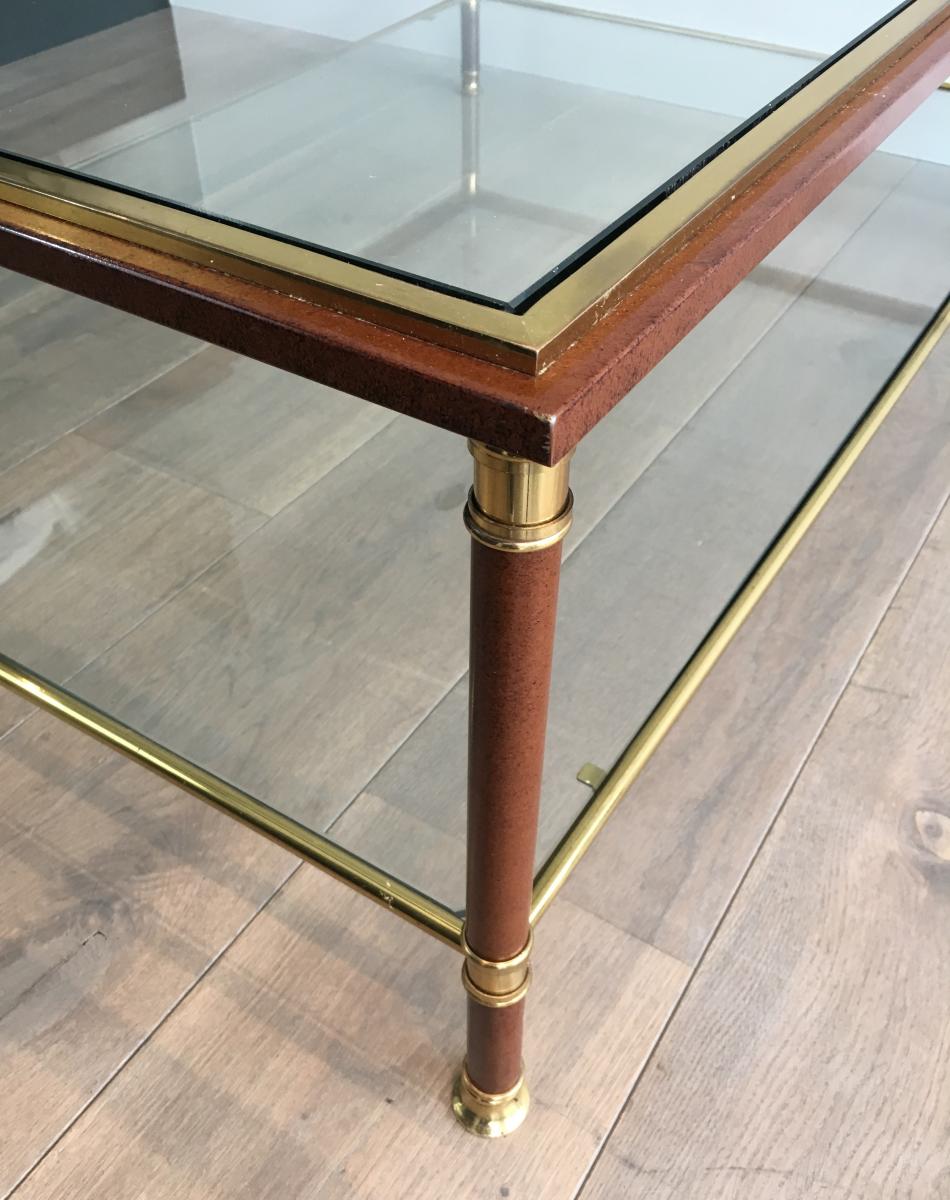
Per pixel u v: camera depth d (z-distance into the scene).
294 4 0.69
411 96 0.58
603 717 0.59
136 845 0.71
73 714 0.64
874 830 0.71
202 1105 0.59
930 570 0.90
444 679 0.60
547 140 0.51
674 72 0.59
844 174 0.49
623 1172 0.56
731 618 0.65
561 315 0.33
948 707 0.79
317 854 0.55
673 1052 0.61
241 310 0.37
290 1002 0.63
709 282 0.38
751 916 0.67
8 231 0.43
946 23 0.62
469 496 0.36
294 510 0.71
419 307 0.34
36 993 0.63
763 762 0.75
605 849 0.70
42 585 0.71
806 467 0.76
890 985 0.64
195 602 0.69
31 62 0.64
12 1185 0.56
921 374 1.11
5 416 0.83
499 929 0.48
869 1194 0.55
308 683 0.62
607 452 0.74
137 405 0.81
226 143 0.52
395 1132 0.58
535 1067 0.60
